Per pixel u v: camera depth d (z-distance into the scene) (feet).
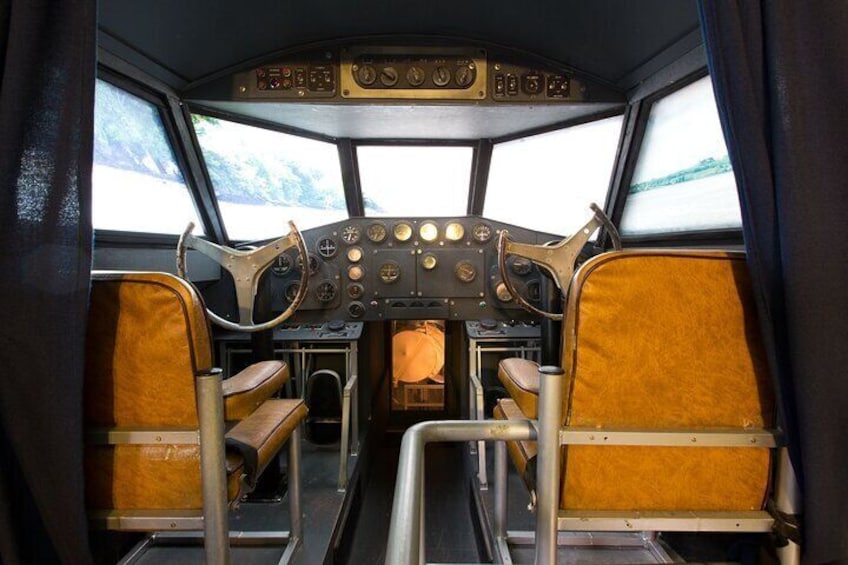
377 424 10.98
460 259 9.43
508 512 6.59
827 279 2.65
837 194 2.65
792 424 2.87
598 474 3.18
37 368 2.85
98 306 3.17
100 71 6.14
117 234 6.72
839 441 2.71
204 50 6.84
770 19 2.71
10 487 2.89
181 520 3.34
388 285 9.45
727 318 2.98
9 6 2.72
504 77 7.67
